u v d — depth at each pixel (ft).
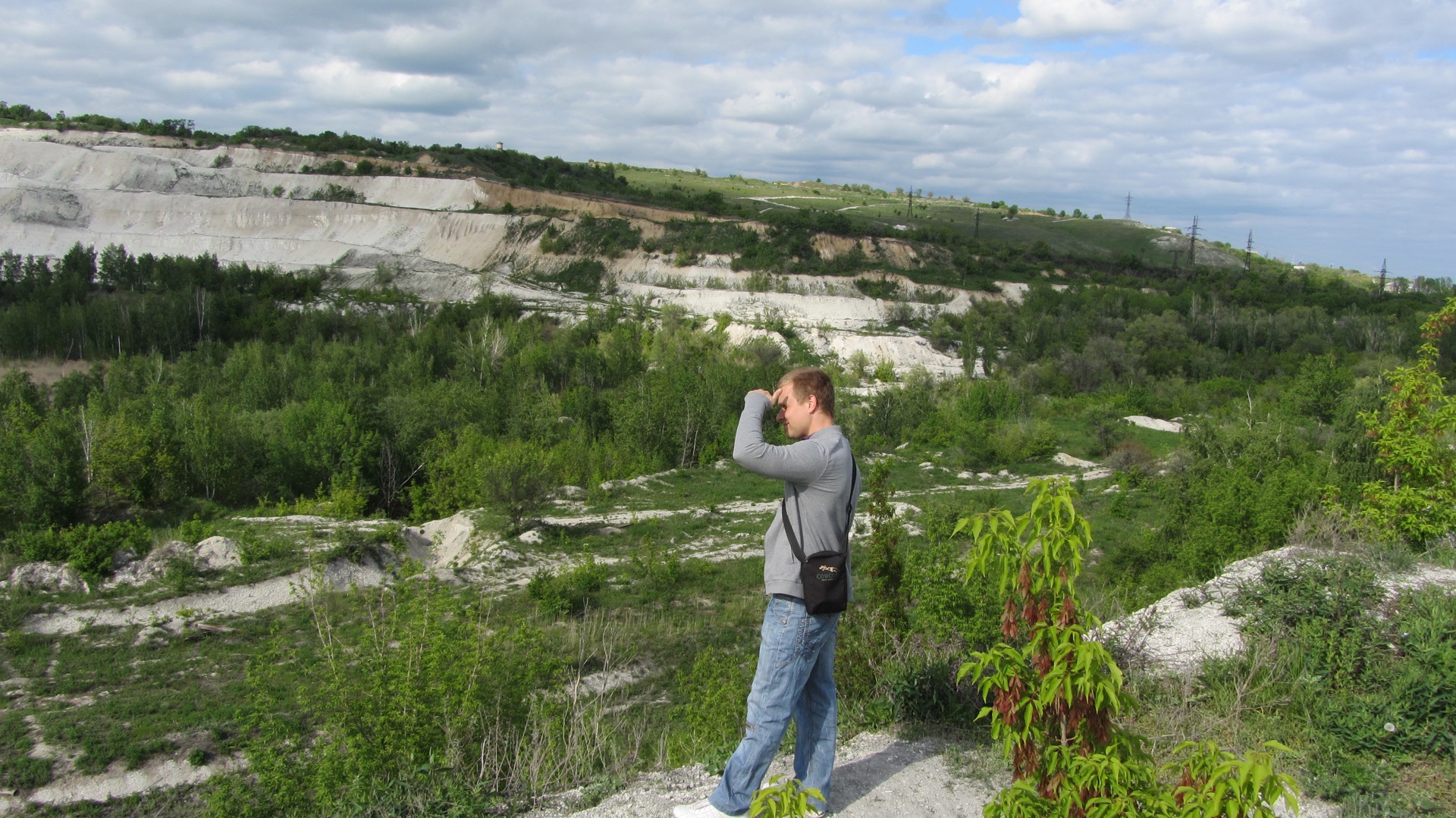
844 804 13.29
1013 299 305.32
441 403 121.39
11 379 134.00
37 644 54.24
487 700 25.14
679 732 34.04
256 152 361.30
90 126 369.30
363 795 15.48
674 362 185.47
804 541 11.74
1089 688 9.86
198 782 40.37
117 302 209.97
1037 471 126.72
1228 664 18.72
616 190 389.60
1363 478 46.73
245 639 56.18
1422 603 19.99
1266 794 8.42
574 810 14.35
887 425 157.79
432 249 311.06
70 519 85.61
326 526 75.31
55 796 39.01
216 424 99.50
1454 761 14.52
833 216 354.54
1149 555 61.82
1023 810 10.23
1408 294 335.26
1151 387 208.54
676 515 94.53
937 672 17.16
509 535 81.30
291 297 256.32
